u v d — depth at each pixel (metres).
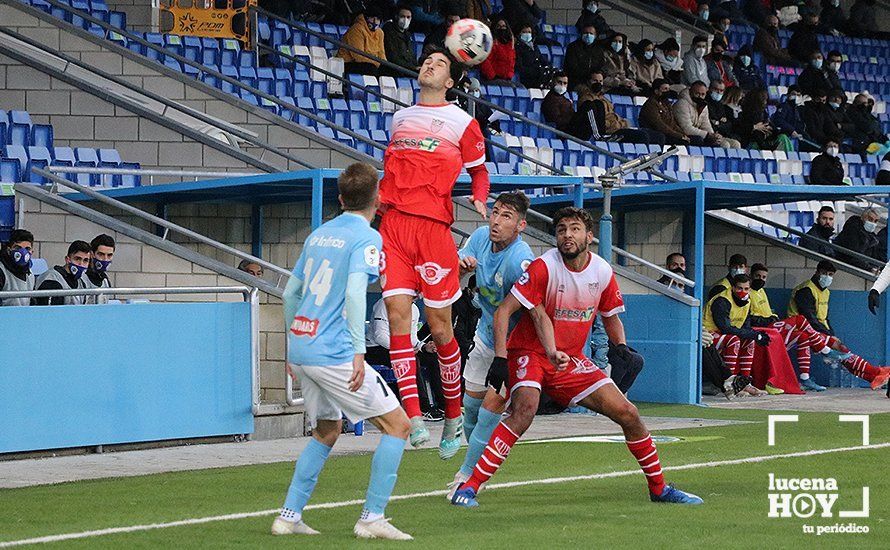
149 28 67.69
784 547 21.02
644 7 84.75
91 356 33.09
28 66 50.81
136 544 20.53
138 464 31.22
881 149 83.56
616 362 44.22
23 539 21.05
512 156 64.94
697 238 49.00
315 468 21.59
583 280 24.22
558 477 28.86
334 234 21.19
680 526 22.69
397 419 21.23
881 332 56.44
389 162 26.64
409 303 26.00
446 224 26.34
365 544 20.66
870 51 103.12
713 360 50.38
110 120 50.81
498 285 25.94
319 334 20.98
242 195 45.38
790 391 53.03
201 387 35.25
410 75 69.88
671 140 71.69
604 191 45.16
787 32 99.44
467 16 73.19
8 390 31.75
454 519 23.22
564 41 85.88
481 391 26.47
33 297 32.12
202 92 55.12
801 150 80.06
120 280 39.41
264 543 20.66
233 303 35.81
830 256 60.44
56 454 32.62
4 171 46.16
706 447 34.53
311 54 71.00
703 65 79.56
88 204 46.47
